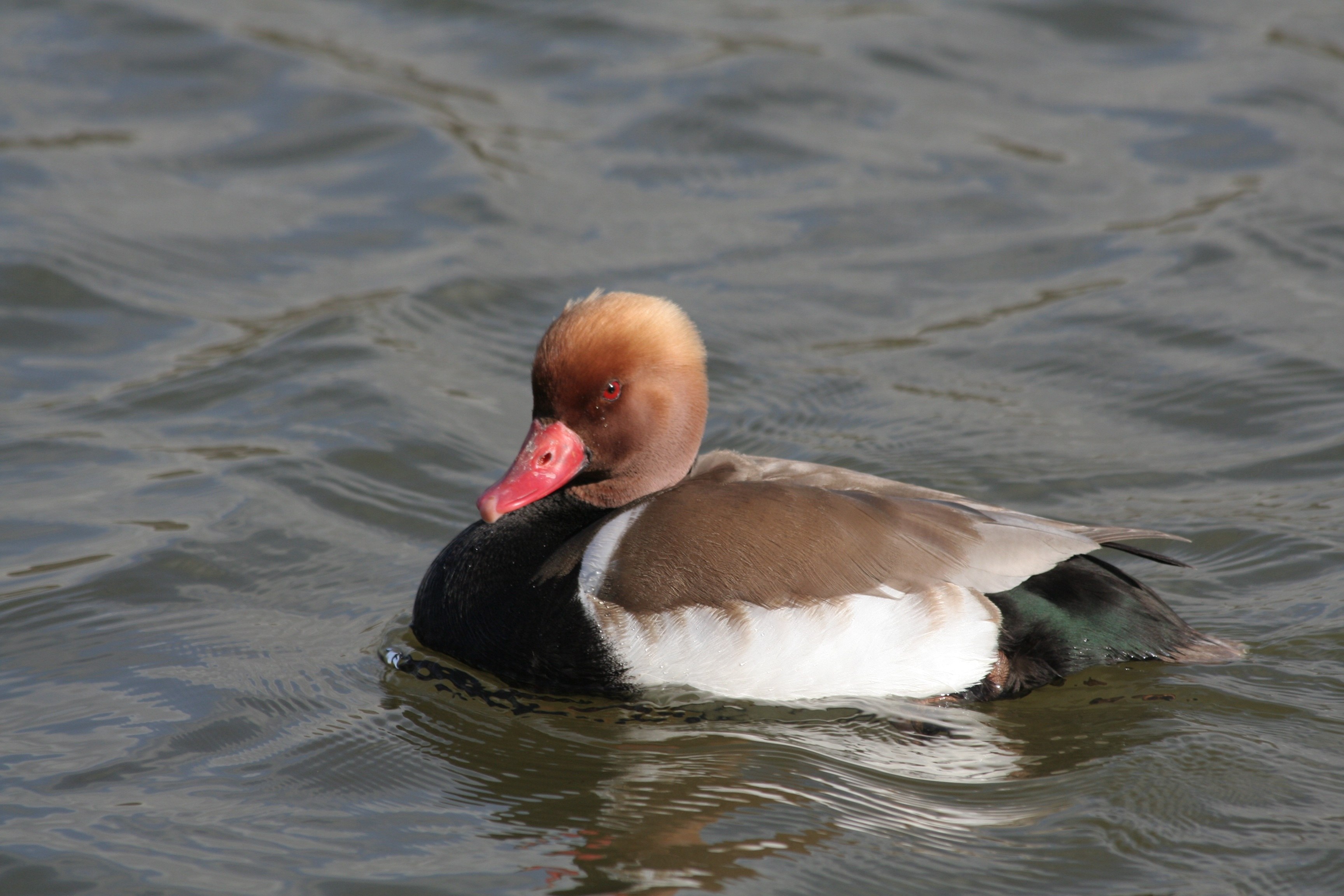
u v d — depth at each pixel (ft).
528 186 50.49
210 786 24.29
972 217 48.75
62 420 38.06
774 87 56.34
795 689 25.18
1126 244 46.50
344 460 36.45
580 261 46.19
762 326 42.93
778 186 50.72
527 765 24.82
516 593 26.78
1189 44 59.52
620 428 27.68
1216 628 28.53
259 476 35.53
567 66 58.34
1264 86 55.62
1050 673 25.89
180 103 55.01
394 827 23.12
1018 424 37.70
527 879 21.66
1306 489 33.94
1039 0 62.95
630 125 54.19
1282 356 39.70
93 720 26.35
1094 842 22.20
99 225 47.14
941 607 25.04
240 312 43.45
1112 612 26.11
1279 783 23.44
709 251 46.88
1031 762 24.32
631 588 25.55
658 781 24.13
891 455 36.35
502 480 27.48
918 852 22.15
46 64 56.85
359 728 26.00
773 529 25.44
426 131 53.47
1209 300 42.91
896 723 25.32
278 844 22.63
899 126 54.08
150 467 35.91
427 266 45.70
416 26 61.72
